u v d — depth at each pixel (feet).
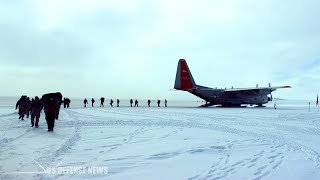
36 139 37.17
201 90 176.04
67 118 73.82
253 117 88.58
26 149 29.81
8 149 29.68
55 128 51.55
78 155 27.25
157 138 39.96
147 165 23.73
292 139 41.42
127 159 25.88
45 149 29.91
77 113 98.07
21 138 37.93
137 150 30.40
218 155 28.66
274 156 28.45
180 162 25.13
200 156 27.94
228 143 36.40
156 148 31.76
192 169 22.67
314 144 36.78
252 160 26.43
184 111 120.16
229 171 22.21
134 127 54.75
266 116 93.61
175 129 52.13
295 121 75.97
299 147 34.22
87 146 32.45
